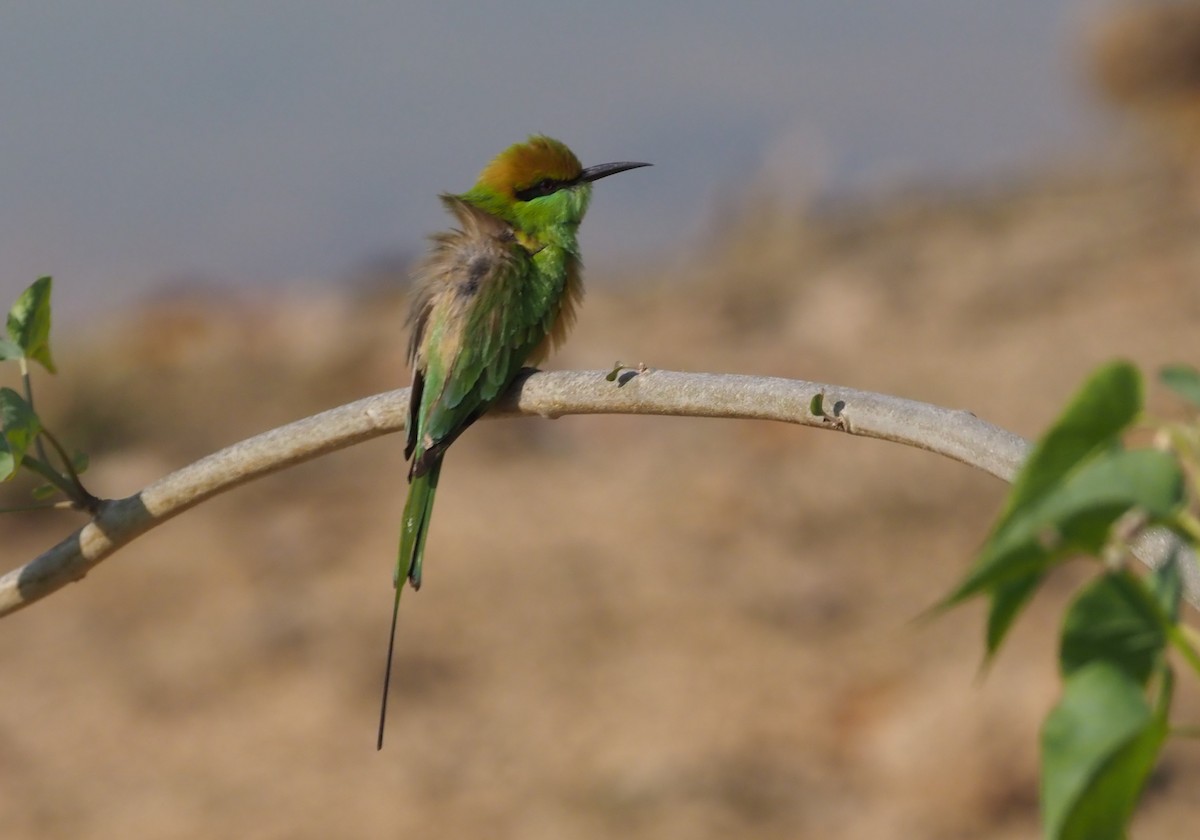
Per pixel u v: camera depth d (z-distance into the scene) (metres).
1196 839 9.80
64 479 4.62
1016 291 20.44
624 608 13.95
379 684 13.08
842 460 16.72
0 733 12.84
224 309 22.84
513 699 12.66
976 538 14.79
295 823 11.28
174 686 13.43
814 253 23.75
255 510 17.02
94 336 21.33
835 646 13.04
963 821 10.38
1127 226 21.95
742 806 10.88
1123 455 1.70
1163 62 25.02
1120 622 1.75
